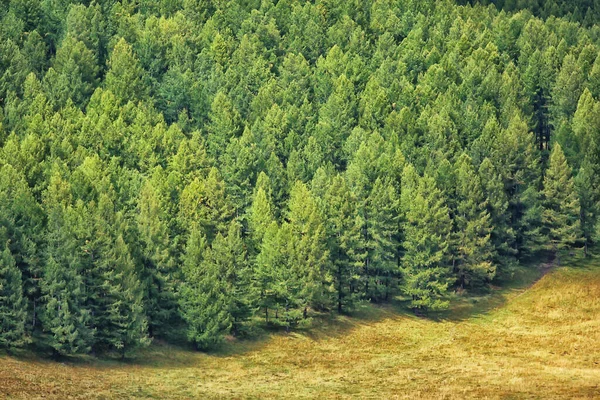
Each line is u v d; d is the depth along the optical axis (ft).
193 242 418.31
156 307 407.64
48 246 383.24
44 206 422.82
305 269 429.38
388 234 471.62
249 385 354.95
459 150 547.90
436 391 338.54
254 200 470.80
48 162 478.18
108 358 380.78
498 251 514.27
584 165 532.32
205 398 332.80
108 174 476.95
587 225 521.24
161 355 392.47
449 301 478.59
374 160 503.61
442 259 481.46
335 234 461.37
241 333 424.05
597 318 451.12
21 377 337.11
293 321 436.76
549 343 416.87
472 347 415.64
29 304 386.52
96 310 387.55
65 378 345.72
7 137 523.70
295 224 451.53
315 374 374.22
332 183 492.54
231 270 420.77
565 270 506.48
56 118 540.93
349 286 469.57
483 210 506.89
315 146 540.52
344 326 441.68
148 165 513.86
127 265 391.24
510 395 327.67
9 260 371.56
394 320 453.17
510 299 481.46
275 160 515.09
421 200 470.39
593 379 351.67
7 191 419.54
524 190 534.78
